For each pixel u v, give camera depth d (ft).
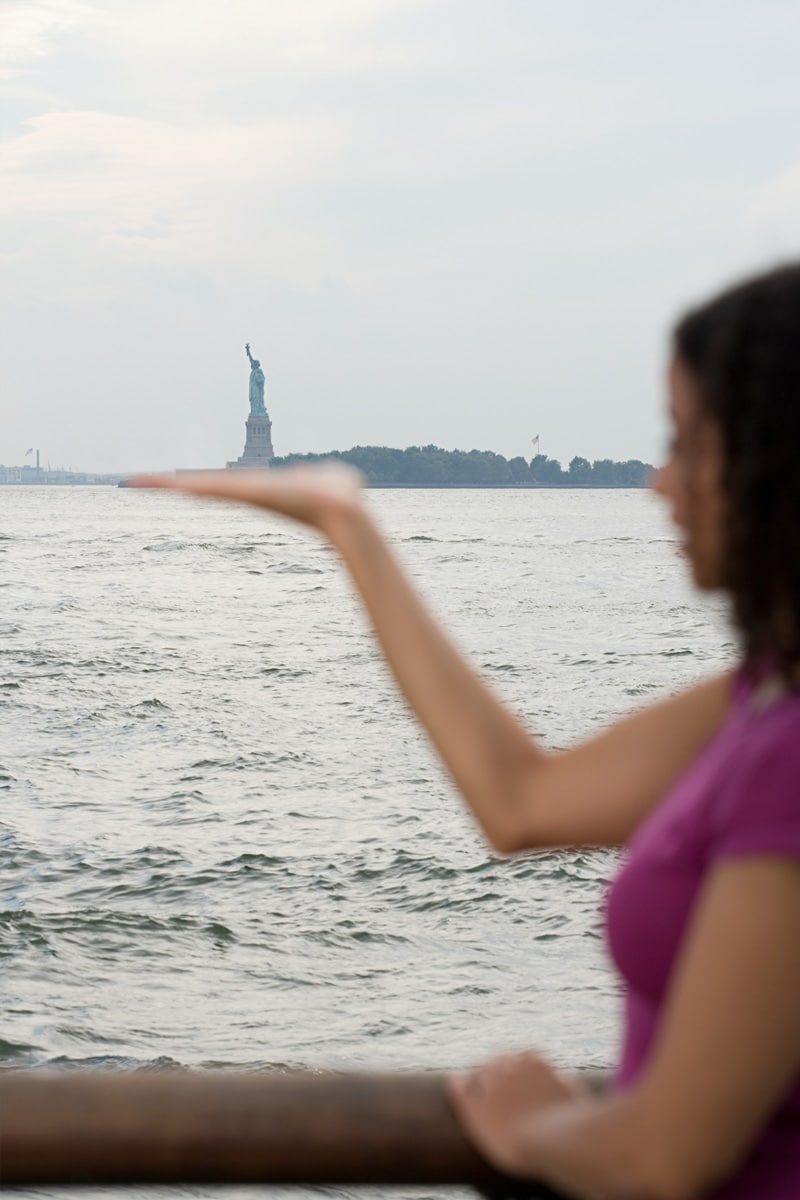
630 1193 4.30
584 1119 4.50
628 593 199.41
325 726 82.89
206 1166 5.37
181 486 5.74
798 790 4.15
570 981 38.70
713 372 4.53
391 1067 32.86
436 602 180.14
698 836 4.50
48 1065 32.73
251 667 113.91
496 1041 34.53
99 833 55.21
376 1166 5.37
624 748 5.51
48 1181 5.41
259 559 286.87
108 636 138.31
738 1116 4.09
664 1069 4.18
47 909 44.98
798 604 4.45
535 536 399.24
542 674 110.83
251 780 66.28
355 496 5.79
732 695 5.33
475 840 53.52
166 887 47.73
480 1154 5.29
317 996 37.58
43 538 369.91
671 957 4.61
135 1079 5.46
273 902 46.21
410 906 45.78
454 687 5.67
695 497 4.73
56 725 82.58
